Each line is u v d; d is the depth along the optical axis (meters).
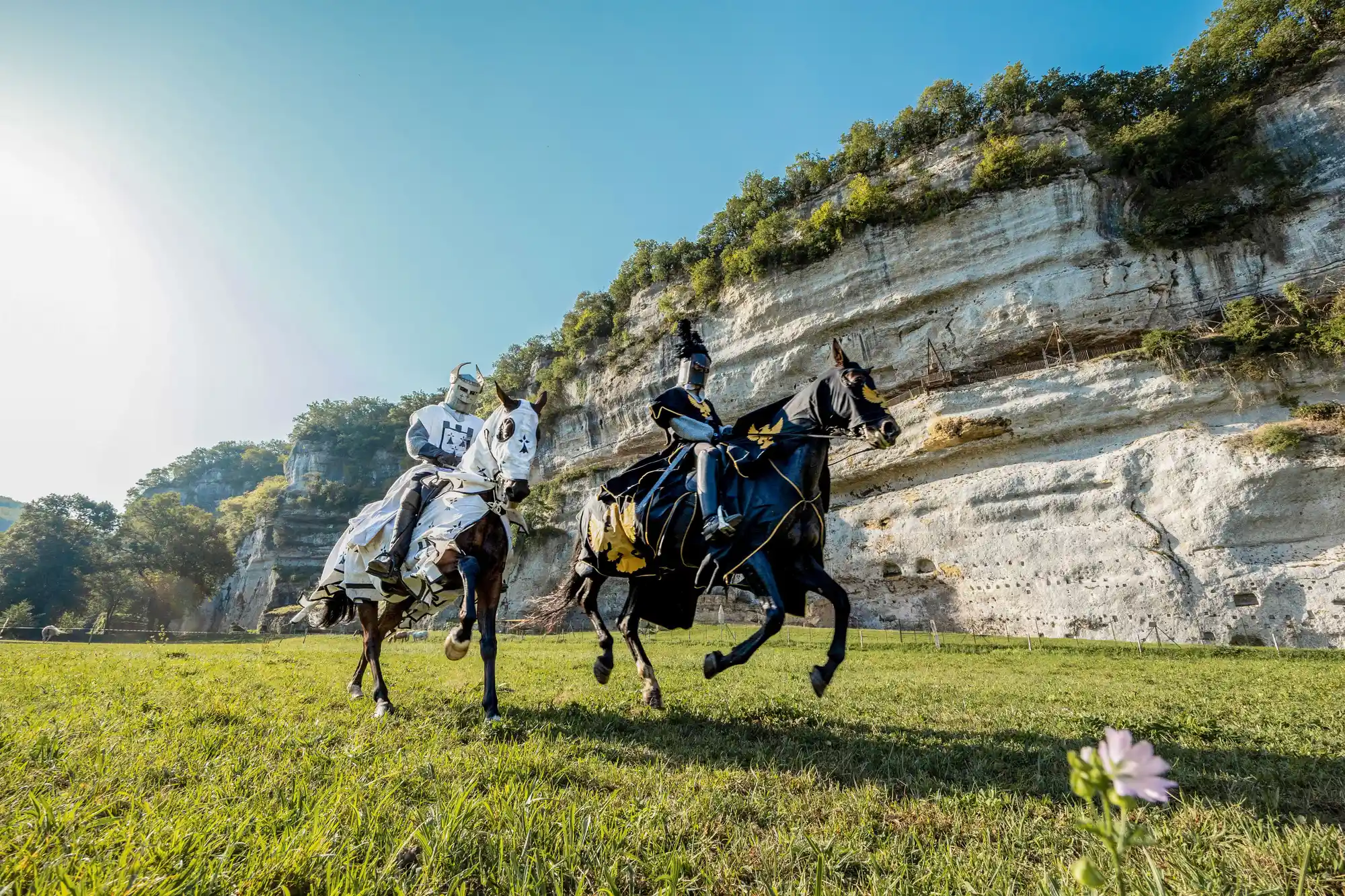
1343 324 32.38
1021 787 4.21
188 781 3.87
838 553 43.75
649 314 64.25
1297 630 28.94
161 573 88.81
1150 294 40.78
